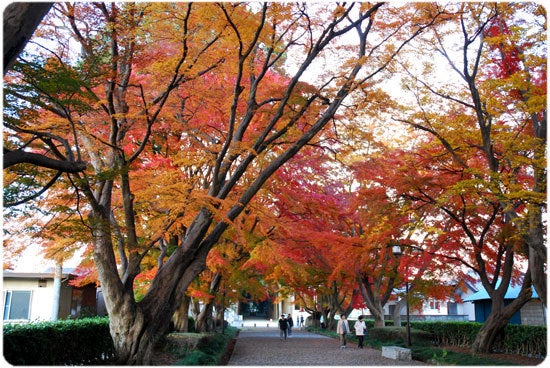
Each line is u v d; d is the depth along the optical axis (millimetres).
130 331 10758
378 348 20734
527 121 13172
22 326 9469
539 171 11523
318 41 11672
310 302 40125
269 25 11172
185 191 11062
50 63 8414
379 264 24234
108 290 10961
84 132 9664
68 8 10078
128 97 12531
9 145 9320
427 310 45219
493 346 16406
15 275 21766
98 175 9289
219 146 12523
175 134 14039
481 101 13531
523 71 11633
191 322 24141
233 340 26500
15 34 5719
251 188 11773
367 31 12664
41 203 10516
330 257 19156
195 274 11484
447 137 13930
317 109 13305
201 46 11523
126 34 10180
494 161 13070
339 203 18766
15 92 7871
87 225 9680
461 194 12836
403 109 13047
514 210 12297
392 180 14703
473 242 15586
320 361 15914
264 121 13953
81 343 11664
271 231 18188
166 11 10148
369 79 13062
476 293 27422
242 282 19891
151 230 12719
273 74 15578
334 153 14523
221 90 13922
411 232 15070
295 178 17047
